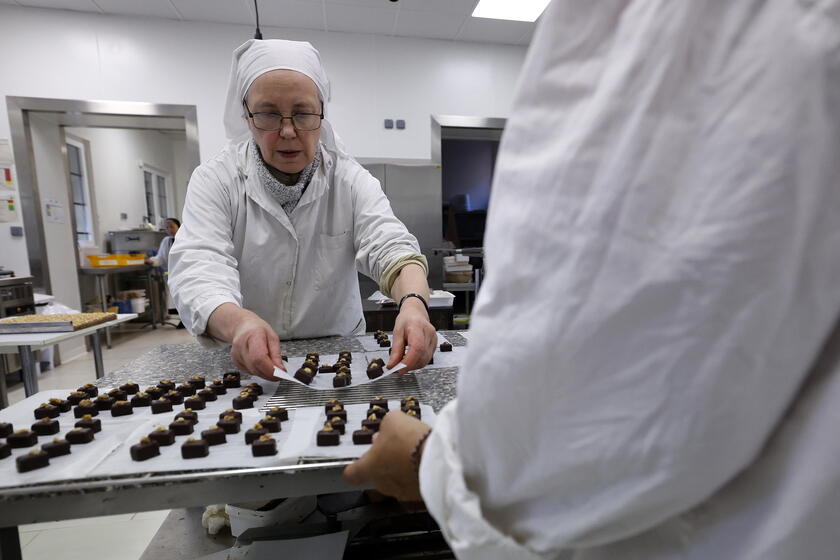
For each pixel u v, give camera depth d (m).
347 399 0.93
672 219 0.30
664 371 0.31
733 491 0.34
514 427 0.36
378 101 4.10
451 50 4.16
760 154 0.27
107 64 3.65
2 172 3.64
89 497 0.61
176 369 1.18
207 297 1.10
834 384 0.30
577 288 0.32
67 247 4.20
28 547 1.48
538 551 0.40
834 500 0.29
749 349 0.29
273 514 1.13
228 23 3.79
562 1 0.34
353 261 1.59
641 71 0.31
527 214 0.35
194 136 3.82
